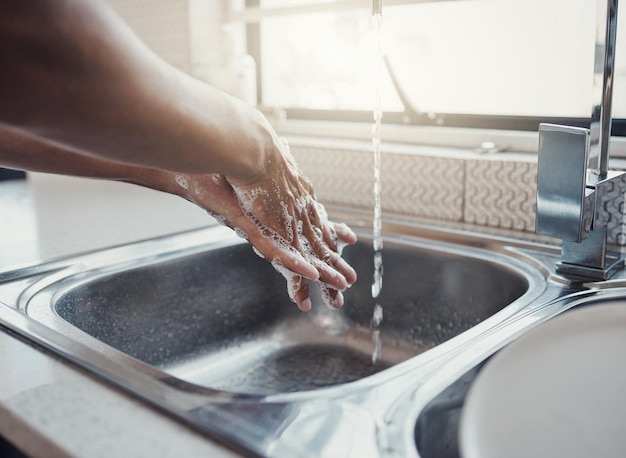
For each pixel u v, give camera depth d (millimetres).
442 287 1037
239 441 459
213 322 1091
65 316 874
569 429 606
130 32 435
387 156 1178
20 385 561
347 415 503
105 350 637
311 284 1164
